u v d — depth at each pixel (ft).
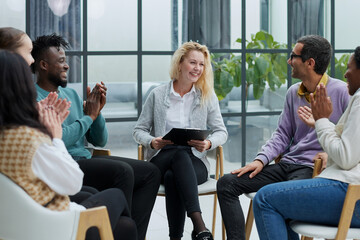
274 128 19.01
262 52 18.48
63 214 6.68
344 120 8.49
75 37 16.56
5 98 6.39
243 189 10.36
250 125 18.67
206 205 15.88
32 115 6.61
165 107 11.90
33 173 6.49
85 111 10.67
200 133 10.56
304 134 10.83
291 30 18.71
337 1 19.08
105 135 11.37
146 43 17.25
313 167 10.34
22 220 6.51
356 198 7.73
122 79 17.13
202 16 17.71
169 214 11.04
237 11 18.06
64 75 10.49
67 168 6.66
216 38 17.93
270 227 8.43
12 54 6.53
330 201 8.18
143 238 10.72
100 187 10.15
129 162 10.87
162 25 17.34
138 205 10.61
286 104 11.21
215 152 11.72
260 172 10.57
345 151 8.04
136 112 17.38
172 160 11.07
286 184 8.44
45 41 10.37
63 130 9.97
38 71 10.43
